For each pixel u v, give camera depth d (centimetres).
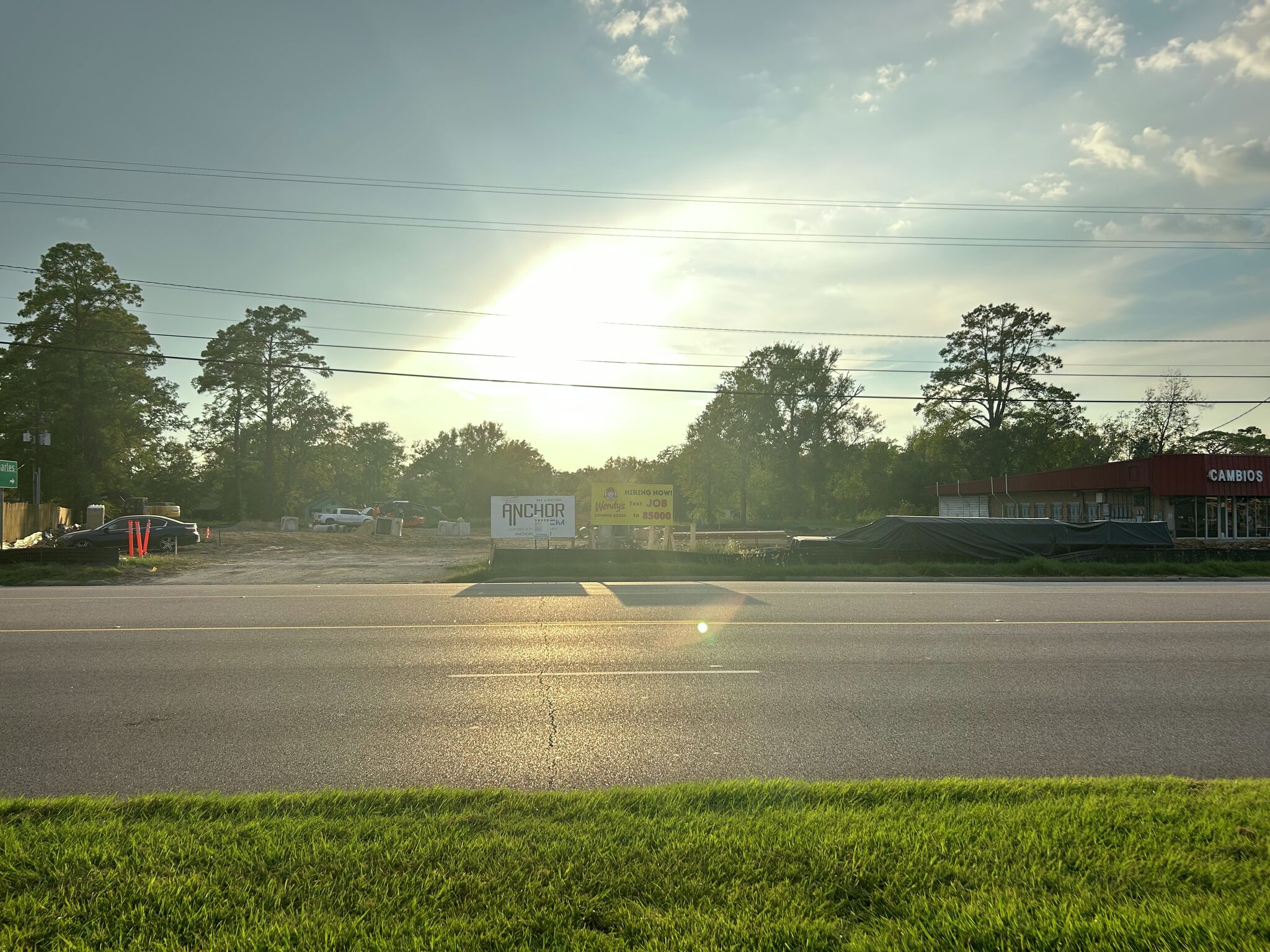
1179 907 352
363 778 581
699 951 320
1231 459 3797
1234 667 934
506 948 322
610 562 2347
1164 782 536
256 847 420
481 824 454
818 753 636
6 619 1305
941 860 402
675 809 482
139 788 561
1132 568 2373
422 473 12075
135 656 997
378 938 329
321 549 3688
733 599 1595
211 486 7894
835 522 7162
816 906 358
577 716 734
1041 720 724
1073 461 7412
